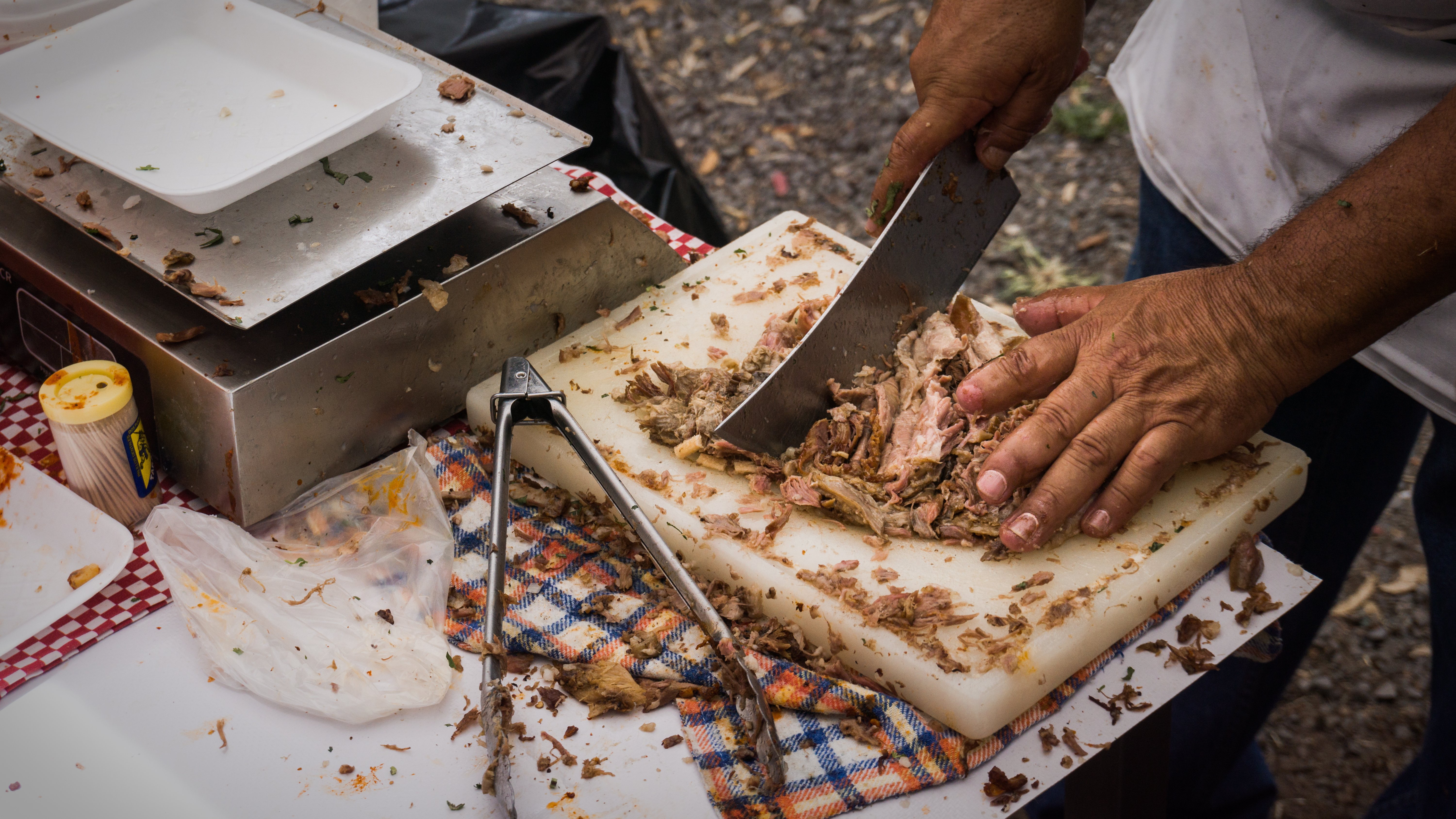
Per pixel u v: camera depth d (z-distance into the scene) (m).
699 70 5.23
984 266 4.07
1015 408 1.41
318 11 1.72
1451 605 1.82
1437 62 1.60
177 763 1.13
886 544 1.33
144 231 1.36
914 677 1.18
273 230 1.35
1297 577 1.34
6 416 1.52
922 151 1.54
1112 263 4.02
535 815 1.09
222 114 1.49
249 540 1.33
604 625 1.26
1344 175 1.79
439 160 1.46
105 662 1.22
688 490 1.41
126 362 1.40
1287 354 1.27
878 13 5.45
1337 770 2.64
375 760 1.14
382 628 1.24
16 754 1.13
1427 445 3.46
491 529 1.25
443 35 2.64
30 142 1.51
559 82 2.76
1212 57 1.92
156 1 1.61
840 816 1.10
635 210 2.03
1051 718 1.20
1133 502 1.28
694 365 1.58
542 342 1.64
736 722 1.17
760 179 4.62
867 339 1.49
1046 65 1.48
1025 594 1.25
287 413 1.35
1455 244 1.17
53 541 1.30
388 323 1.41
